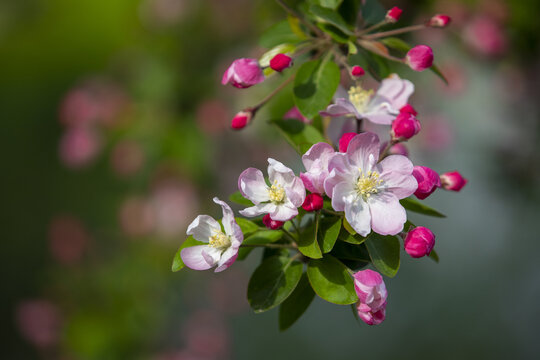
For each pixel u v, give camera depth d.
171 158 1.27
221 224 0.64
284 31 0.72
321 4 0.70
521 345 1.70
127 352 1.30
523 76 1.26
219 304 1.53
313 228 0.64
